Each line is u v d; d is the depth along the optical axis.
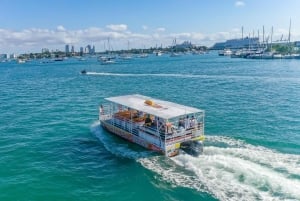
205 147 33.59
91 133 42.19
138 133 35.44
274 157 30.45
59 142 38.88
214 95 72.19
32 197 25.67
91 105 63.31
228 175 26.53
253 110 54.22
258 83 92.44
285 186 24.31
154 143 33.03
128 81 110.62
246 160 29.62
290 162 29.09
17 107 62.91
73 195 25.86
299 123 45.00
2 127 46.62
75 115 53.88
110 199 25.12
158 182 26.78
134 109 35.50
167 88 88.06
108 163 31.75
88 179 28.47
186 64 199.38
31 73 167.75
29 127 46.50
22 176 29.41
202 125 33.56
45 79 127.31
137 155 32.97
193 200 23.77
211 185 25.36
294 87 81.19
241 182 25.33
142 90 85.38
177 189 25.39
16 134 42.91
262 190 24.00
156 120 33.62
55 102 68.06
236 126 43.66
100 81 112.88
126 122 37.38
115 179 28.19
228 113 52.19
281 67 144.62
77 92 84.06
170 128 32.09
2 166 31.72
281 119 47.50
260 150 32.94
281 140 36.88
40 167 31.34
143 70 160.88
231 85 90.06
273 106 57.34
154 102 38.28
